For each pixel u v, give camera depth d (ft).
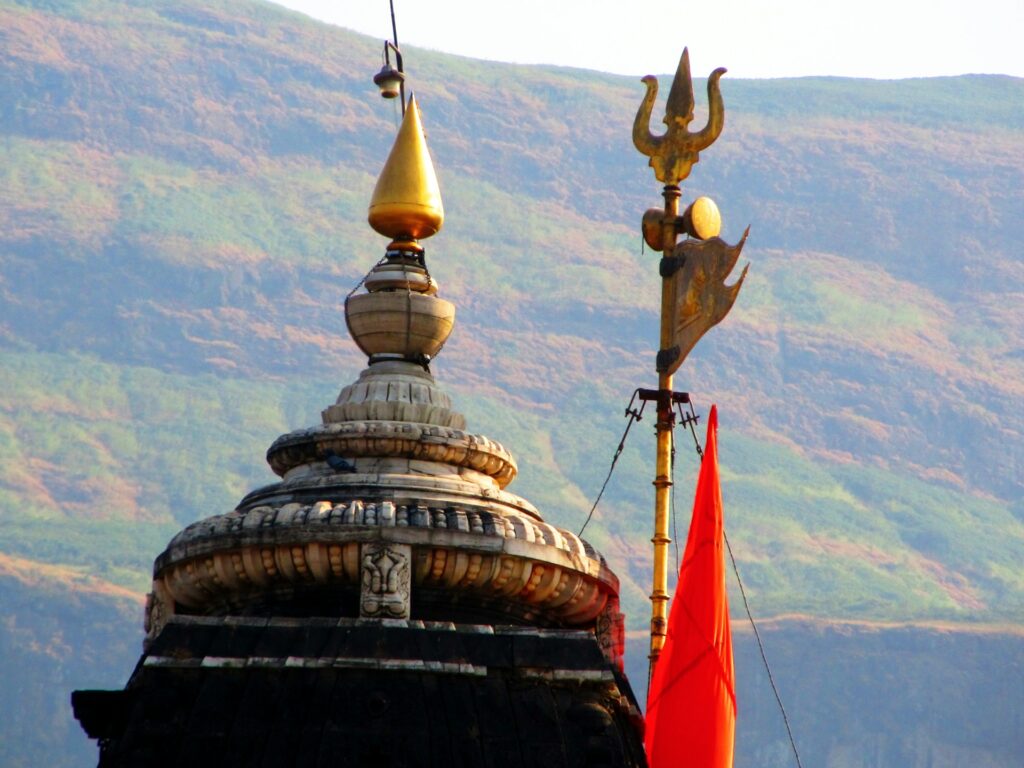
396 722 97.25
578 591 105.29
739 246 115.65
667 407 118.01
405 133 115.75
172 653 98.12
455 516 102.27
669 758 107.76
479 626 100.17
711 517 110.73
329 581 101.96
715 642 108.88
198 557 102.99
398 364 111.65
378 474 105.81
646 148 118.83
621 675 106.63
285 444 108.88
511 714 98.68
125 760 95.96
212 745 96.53
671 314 117.80
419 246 115.14
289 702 97.40
